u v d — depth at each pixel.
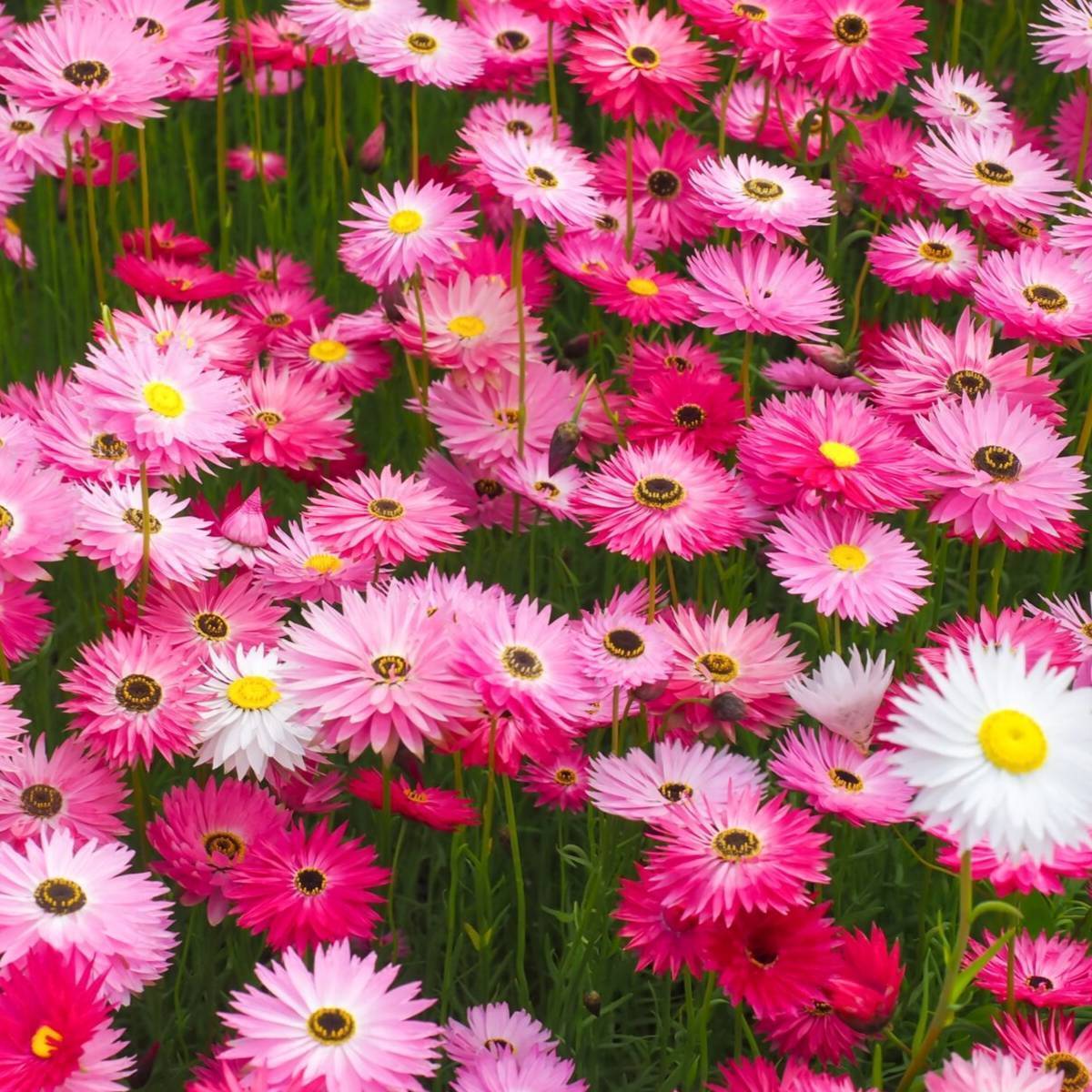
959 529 0.92
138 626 0.91
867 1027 0.81
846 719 0.87
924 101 1.09
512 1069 0.83
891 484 0.92
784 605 1.03
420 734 0.85
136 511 0.92
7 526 0.87
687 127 1.15
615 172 1.11
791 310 0.99
